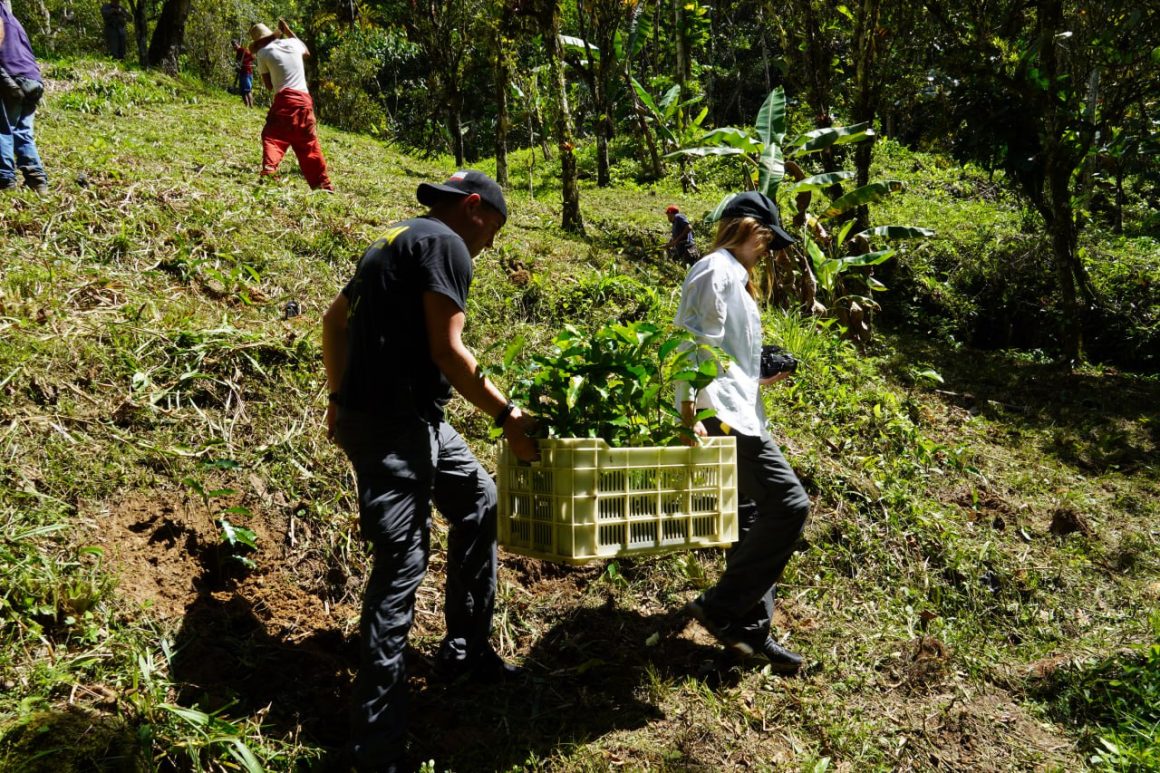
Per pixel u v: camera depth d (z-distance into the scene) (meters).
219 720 2.60
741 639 3.42
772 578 3.32
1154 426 7.46
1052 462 6.52
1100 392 8.46
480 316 5.77
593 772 2.86
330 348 2.97
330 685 3.03
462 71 15.59
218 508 3.45
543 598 3.82
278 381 4.18
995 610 4.42
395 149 15.74
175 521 3.31
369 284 2.69
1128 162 10.90
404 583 2.70
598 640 3.62
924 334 10.14
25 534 2.92
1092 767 3.26
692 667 3.53
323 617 3.35
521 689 3.24
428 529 2.83
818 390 6.09
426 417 2.79
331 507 3.70
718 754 3.04
